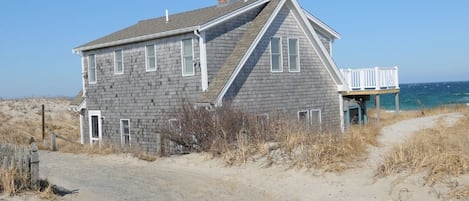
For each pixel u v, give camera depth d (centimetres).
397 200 1084
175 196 1325
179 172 1661
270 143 1709
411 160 1283
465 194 1016
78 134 3891
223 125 1831
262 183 1434
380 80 2762
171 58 2302
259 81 2289
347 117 2756
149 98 2431
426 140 1501
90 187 1440
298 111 2467
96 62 2772
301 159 1502
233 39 2273
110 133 2695
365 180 1296
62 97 5853
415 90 13450
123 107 2597
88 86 2845
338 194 1235
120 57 2611
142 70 2466
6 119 4281
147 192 1370
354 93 2698
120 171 1731
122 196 1323
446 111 3334
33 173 1277
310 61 2553
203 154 1828
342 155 1495
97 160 2055
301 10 2445
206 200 1284
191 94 2208
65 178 1606
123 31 2814
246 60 2175
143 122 2473
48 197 1233
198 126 1891
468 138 1522
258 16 2338
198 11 2634
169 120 2095
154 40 2383
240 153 1661
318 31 2714
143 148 2320
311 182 1363
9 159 1296
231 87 2156
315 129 1720
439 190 1068
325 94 2627
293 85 2455
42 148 2678
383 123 2612
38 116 4600
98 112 2780
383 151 1585
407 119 2830
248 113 1925
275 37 2381
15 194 1223
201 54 2144
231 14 2231
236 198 1302
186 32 2195
